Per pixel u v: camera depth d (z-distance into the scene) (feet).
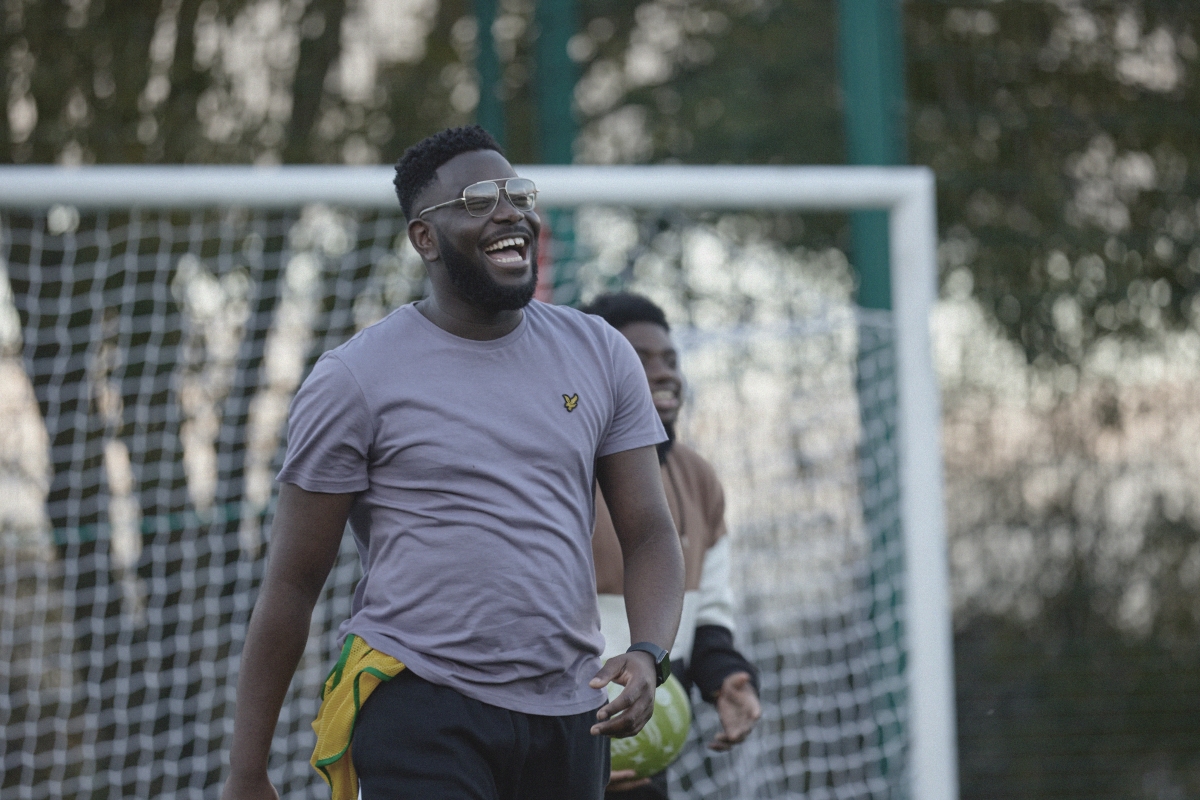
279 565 24.95
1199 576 76.84
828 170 54.03
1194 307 80.53
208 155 76.64
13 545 59.06
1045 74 78.89
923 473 52.70
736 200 53.52
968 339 81.10
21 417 59.88
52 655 64.49
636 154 95.91
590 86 96.48
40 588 59.36
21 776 62.18
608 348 26.37
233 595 63.46
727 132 95.04
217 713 62.69
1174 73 80.33
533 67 85.30
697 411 62.03
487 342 24.94
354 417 24.16
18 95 74.95
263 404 65.16
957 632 75.56
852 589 60.75
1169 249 80.23
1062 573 76.18
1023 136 79.36
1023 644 75.56
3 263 68.64
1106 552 76.64
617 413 26.30
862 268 65.72
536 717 24.45
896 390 58.49
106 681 63.98
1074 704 75.05
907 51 76.38
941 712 51.62
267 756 25.68
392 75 81.82
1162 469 78.07
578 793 25.07
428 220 24.88
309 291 69.21
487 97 77.05
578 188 52.75
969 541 76.07
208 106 76.84
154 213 71.20
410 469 24.18
